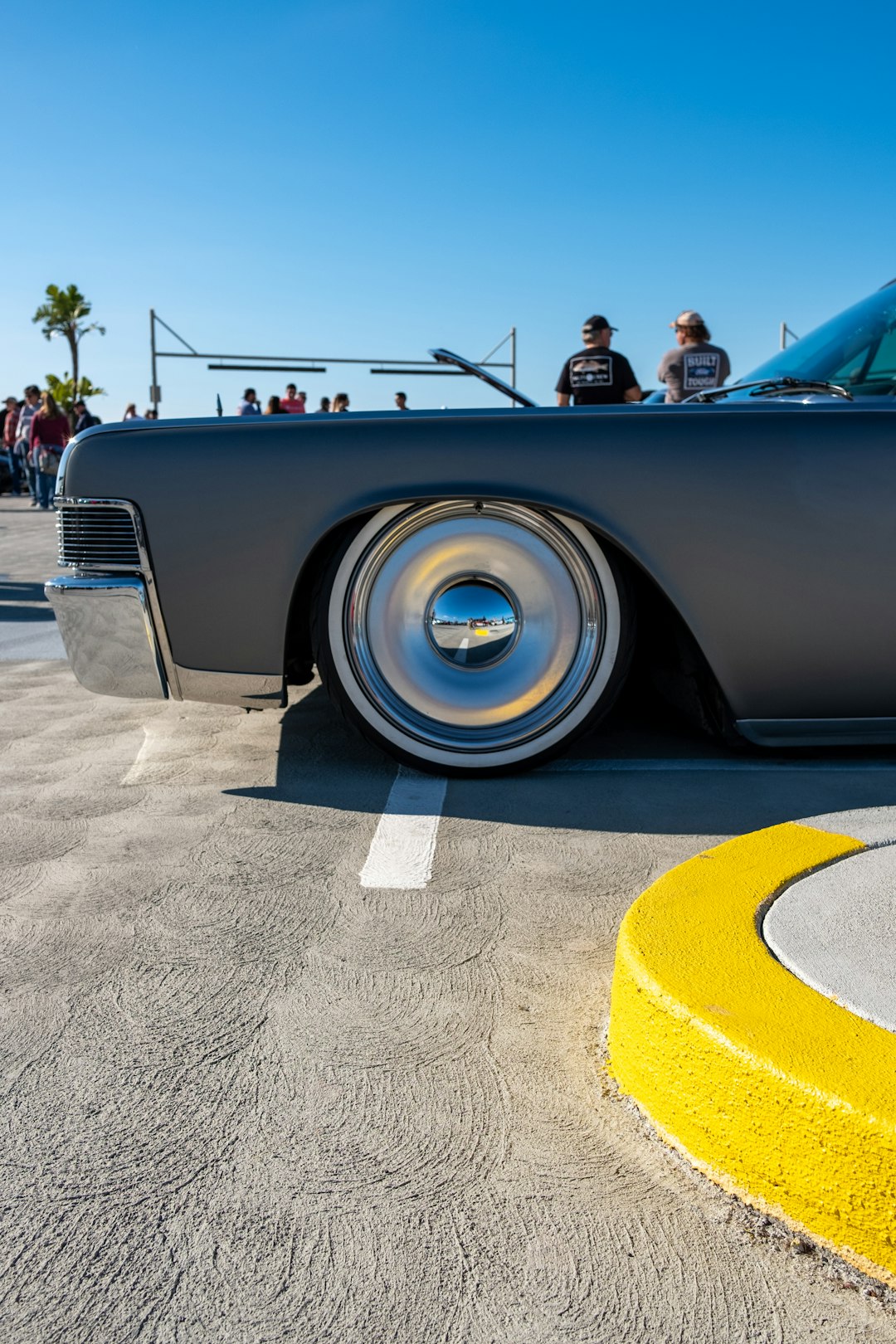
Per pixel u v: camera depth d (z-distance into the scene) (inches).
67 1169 46.6
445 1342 37.5
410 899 74.9
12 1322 38.5
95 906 74.5
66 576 98.7
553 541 98.7
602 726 126.7
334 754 113.5
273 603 95.6
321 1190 45.1
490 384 125.6
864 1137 40.8
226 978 63.6
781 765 107.9
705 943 54.7
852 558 95.8
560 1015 59.3
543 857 82.5
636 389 206.4
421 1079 53.1
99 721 131.5
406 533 98.7
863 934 56.6
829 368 118.3
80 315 2085.4
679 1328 38.2
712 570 95.3
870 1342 37.7
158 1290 39.9
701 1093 46.4
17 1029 58.1
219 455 95.1
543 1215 43.7
